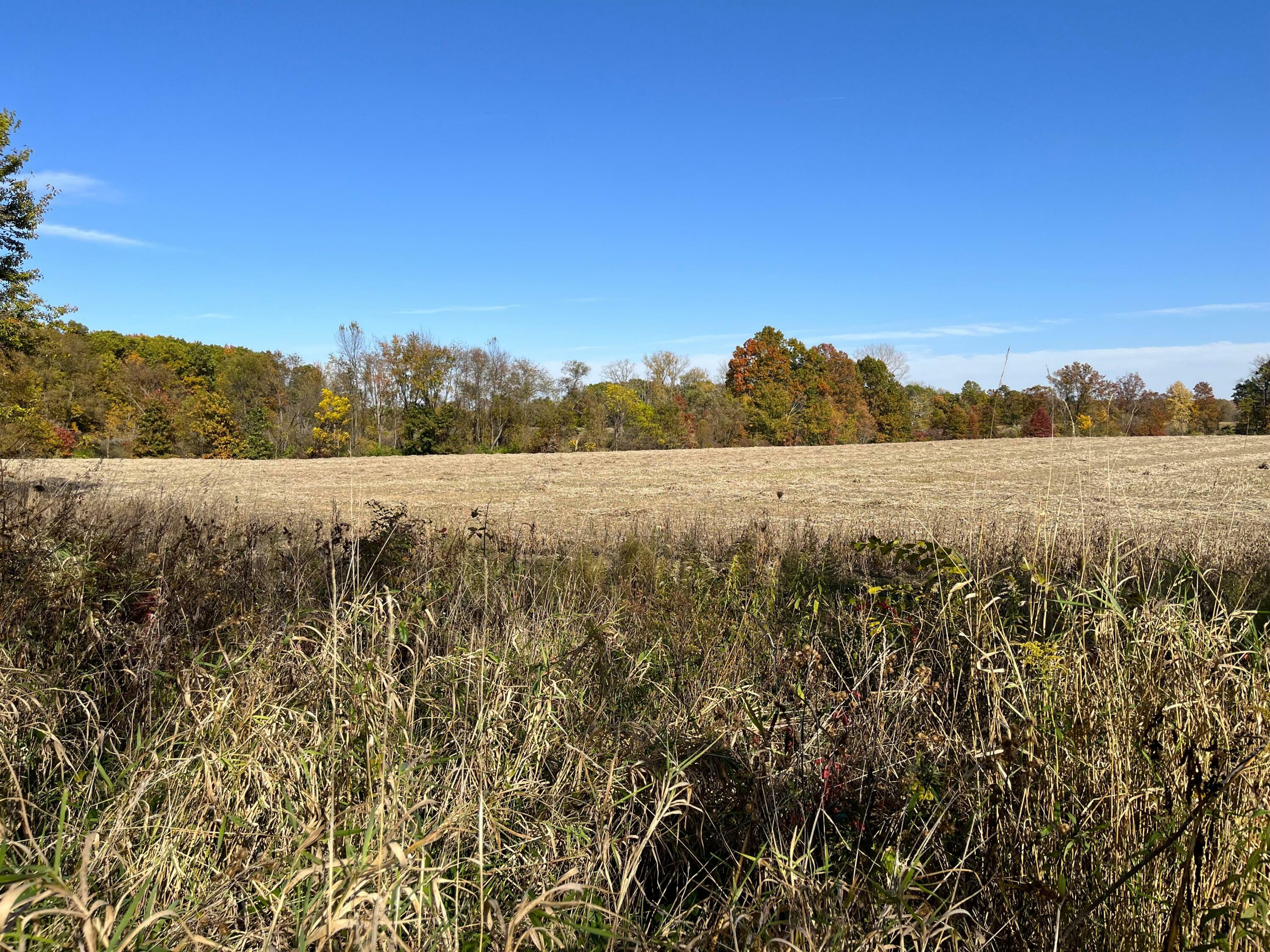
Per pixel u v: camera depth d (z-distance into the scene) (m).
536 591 5.93
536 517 17.25
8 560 4.46
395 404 63.22
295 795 2.82
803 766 3.25
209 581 5.19
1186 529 10.12
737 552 8.53
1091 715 2.82
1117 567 3.55
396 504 20.27
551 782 3.24
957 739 3.19
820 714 3.62
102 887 2.38
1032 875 2.55
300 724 3.09
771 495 24.52
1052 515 10.62
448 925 2.24
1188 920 2.18
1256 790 2.41
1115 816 2.49
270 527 8.07
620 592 6.60
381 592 4.71
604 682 3.97
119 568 5.14
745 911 2.37
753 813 2.91
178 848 2.54
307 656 3.70
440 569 6.13
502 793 2.94
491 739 3.25
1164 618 3.11
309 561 6.10
